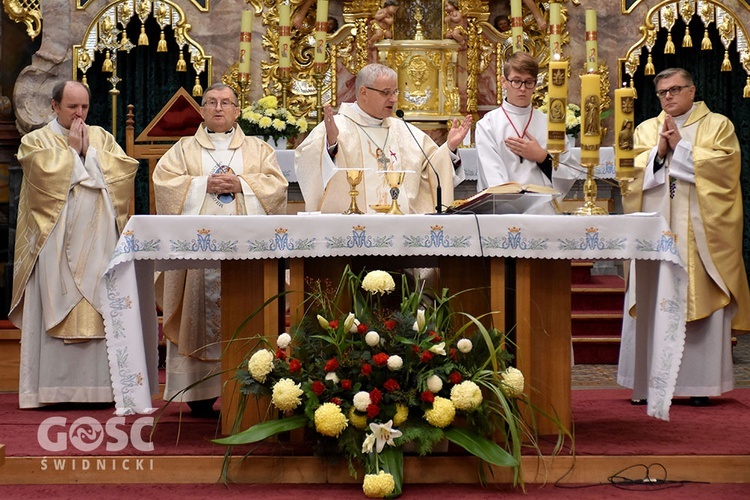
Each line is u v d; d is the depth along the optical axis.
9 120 13.48
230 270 6.35
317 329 6.07
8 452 5.97
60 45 13.13
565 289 6.41
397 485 5.57
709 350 7.98
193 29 13.20
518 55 7.68
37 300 7.93
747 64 12.98
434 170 7.14
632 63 13.13
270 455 5.88
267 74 13.28
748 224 13.77
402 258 6.89
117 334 6.06
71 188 7.95
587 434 6.47
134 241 6.01
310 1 13.32
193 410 7.34
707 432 6.56
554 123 6.45
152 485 5.84
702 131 8.32
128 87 13.46
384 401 5.75
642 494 5.64
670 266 6.11
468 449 5.60
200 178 7.28
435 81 13.09
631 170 6.43
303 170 7.23
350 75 13.38
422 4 13.34
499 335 6.01
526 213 6.33
